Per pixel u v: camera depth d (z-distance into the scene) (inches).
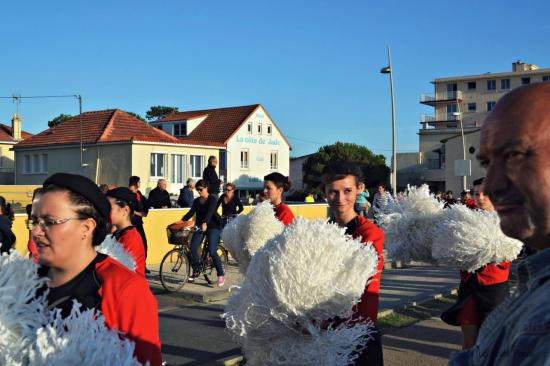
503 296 168.1
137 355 81.2
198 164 1344.7
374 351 109.0
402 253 180.9
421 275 437.7
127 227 174.1
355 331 104.0
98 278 84.0
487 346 53.0
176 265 382.9
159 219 503.2
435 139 2514.8
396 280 412.5
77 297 81.8
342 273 103.3
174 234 373.4
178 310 313.3
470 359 56.7
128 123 1307.8
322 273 101.3
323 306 101.3
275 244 106.4
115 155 1227.2
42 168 1343.5
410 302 323.9
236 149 1643.7
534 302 46.3
